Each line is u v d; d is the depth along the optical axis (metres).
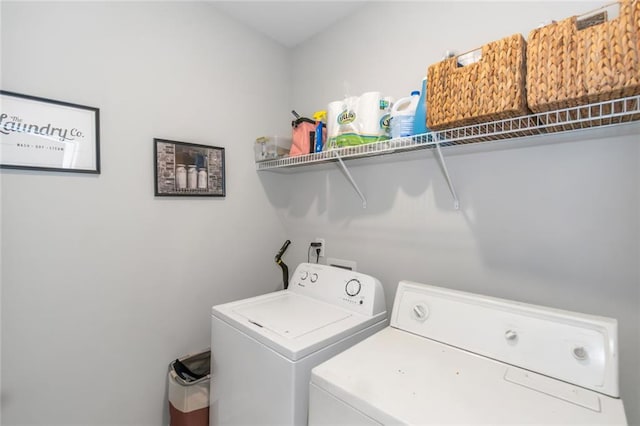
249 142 2.08
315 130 1.74
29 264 1.27
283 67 2.29
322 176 2.07
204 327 1.85
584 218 1.07
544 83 0.83
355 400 0.80
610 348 0.81
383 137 1.44
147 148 1.61
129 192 1.55
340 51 1.97
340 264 1.95
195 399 1.52
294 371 1.03
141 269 1.59
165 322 1.68
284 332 1.19
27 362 1.27
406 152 1.59
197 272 1.82
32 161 1.27
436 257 1.48
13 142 1.23
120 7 1.51
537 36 0.85
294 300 1.62
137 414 1.58
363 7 1.83
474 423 0.70
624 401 0.98
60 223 1.35
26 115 1.26
